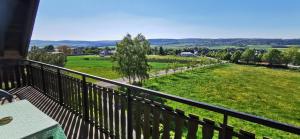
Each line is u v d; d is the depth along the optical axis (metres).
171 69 57.16
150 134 1.88
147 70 31.44
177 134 1.59
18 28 4.15
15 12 3.83
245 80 44.62
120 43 30.41
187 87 34.50
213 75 49.56
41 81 4.28
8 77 4.60
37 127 1.42
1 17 3.76
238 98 28.88
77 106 3.15
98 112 2.68
